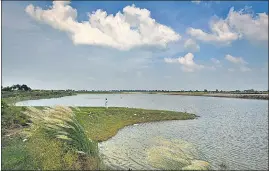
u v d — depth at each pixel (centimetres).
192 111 4856
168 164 1395
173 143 1920
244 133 2445
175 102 8262
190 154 1612
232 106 6325
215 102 8394
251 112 4741
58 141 1249
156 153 1577
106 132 2309
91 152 1327
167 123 3145
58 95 12044
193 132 2486
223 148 1794
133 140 2047
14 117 1847
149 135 2291
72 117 1347
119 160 1456
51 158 1130
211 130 2620
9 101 2142
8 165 1038
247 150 1752
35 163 1095
